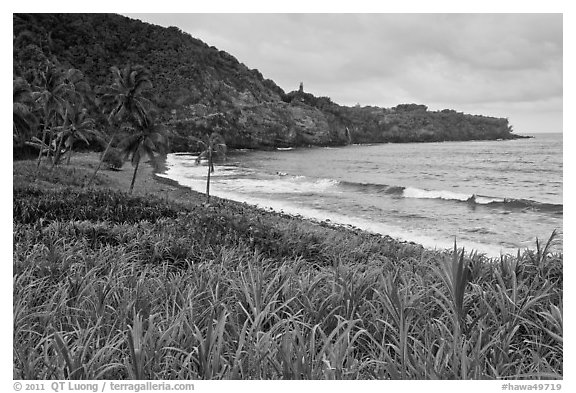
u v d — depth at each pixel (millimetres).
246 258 6680
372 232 25578
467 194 42156
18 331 3096
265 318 3502
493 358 2895
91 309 3730
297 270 5355
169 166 73250
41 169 34438
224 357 3010
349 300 3572
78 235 8242
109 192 16203
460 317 3295
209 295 4141
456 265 3504
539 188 46531
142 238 8211
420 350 2844
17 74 48281
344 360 2902
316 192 46062
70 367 2598
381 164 82125
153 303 3971
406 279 4547
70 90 39000
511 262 4574
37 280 4387
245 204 34781
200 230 9594
